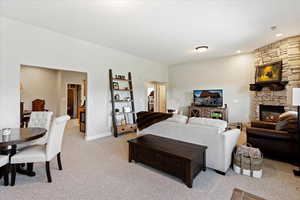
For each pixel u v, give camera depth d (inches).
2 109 111.0
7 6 97.4
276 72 161.9
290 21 114.8
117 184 81.0
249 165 89.8
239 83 214.2
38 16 110.0
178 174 82.4
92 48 166.1
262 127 142.9
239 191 55.6
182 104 277.0
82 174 91.0
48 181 82.0
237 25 121.7
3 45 111.2
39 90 250.1
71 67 149.0
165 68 285.7
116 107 194.1
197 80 257.4
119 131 180.1
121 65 198.8
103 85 178.2
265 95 180.7
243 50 193.2
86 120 163.2
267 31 133.8
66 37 144.9
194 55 217.5
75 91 326.3
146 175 90.7
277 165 104.0
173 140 106.0
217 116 220.5
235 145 106.8
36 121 114.0
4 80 111.8
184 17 109.5
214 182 83.4
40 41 128.6
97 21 116.6
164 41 159.0
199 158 88.3
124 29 130.7
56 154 90.7
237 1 90.3
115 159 113.4
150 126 126.0
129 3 93.4
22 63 119.6
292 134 102.1
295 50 145.9
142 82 232.8
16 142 72.1
